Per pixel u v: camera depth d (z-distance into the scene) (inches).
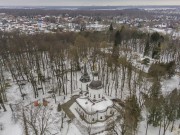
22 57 3850.9
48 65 3976.4
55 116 2413.9
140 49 4953.3
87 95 2539.4
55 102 2731.3
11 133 2140.7
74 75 3570.4
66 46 4005.9
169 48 4596.5
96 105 2274.9
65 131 2177.7
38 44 4077.3
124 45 5132.9
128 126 1863.9
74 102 2728.8
